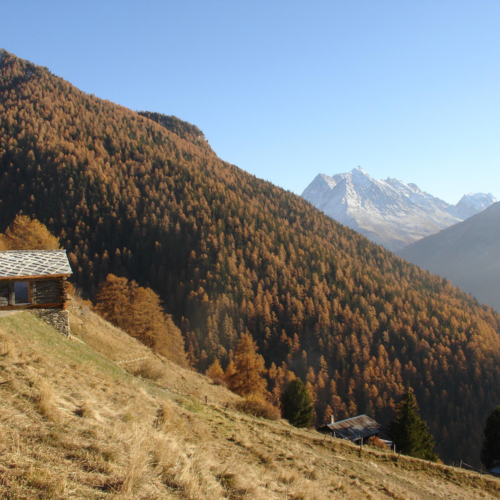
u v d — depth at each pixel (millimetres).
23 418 7172
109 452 7230
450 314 163625
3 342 11477
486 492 25922
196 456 9492
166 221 159750
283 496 10516
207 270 141750
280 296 143375
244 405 27891
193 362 77312
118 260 142250
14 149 177750
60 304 21203
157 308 55969
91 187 170250
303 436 24047
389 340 138625
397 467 25359
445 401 118062
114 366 20078
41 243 59812
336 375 117812
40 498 4965
